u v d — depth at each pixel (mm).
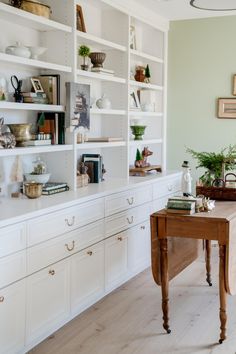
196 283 4309
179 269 3773
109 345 3150
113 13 4691
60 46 3865
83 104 3973
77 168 4406
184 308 3756
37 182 3627
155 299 3945
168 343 3180
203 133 5742
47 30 3863
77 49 4297
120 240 4137
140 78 5246
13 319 2859
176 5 4844
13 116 3662
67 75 3850
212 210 3396
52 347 3107
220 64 5602
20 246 2883
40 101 3607
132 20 4938
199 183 4160
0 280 2730
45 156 3986
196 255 4176
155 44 5516
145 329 3391
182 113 5812
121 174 4789
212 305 3814
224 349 3098
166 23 5477
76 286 3518
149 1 4684
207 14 5344
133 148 5543
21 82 3582
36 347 3102
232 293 3205
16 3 3439
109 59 4746
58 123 3830
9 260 2795
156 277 3326
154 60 5246
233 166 4223
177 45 5762
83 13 4430
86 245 3617
